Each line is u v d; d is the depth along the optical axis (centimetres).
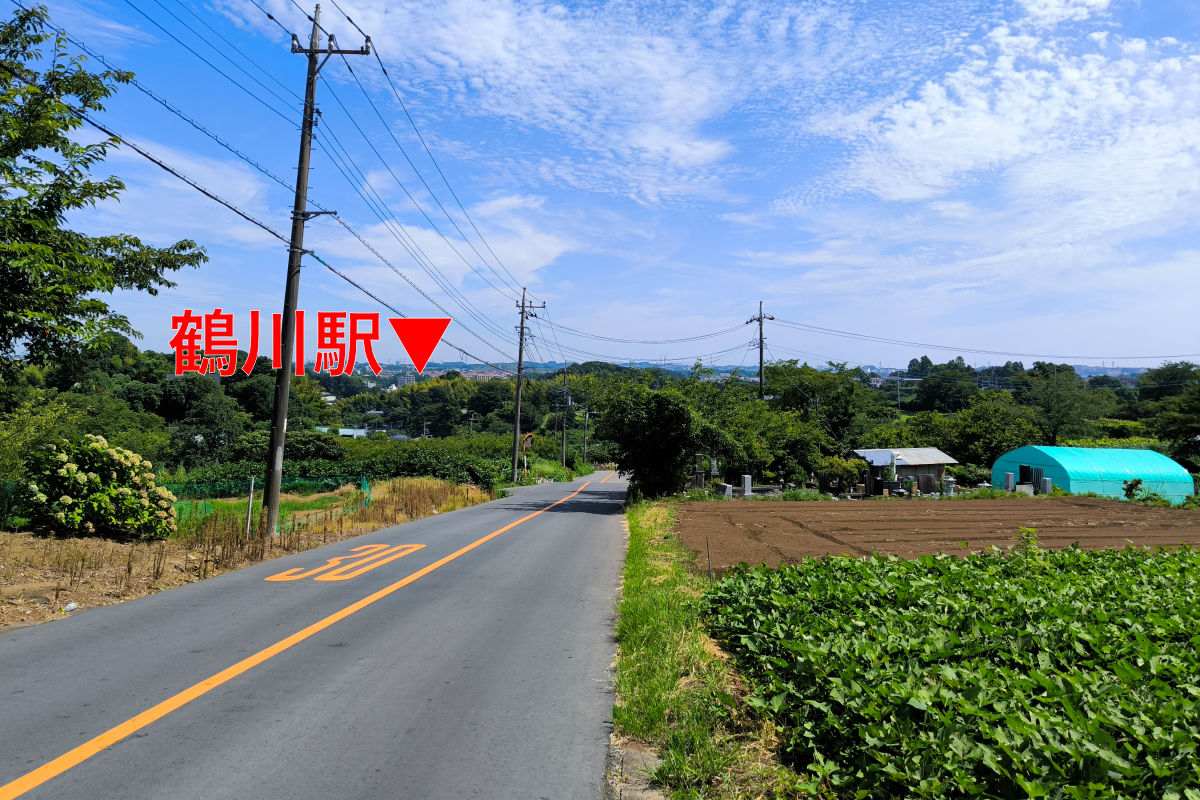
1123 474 3484
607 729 493
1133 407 7775
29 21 988
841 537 1642
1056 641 534
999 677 450
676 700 517
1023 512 2309
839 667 461
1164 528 1864
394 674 611
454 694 562
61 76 1025
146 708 521
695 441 2989
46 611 812
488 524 1959
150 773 415
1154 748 322
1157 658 463
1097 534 1731
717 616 763
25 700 534
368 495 2362
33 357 1096
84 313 1080
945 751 353
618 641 724
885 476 4169
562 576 1110
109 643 693
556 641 723
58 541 1135
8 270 940
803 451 3991
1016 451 3822
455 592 973
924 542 1552
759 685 519
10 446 1956
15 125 948
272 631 750
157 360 7112
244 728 487
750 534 1691
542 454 7906
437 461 3425
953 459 4772
